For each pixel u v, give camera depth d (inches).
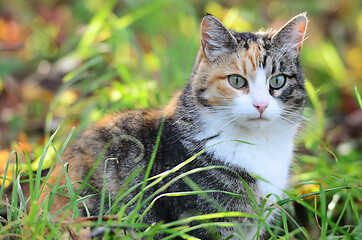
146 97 239.1
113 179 178.2
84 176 178.7
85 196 170.1
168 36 328.2
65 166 162.7
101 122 194.1
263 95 170.4
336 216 203.5
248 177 173.9
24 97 298.8
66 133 245.8
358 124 281.1
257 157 175.9
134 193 176.6
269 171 177.2
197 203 169.6
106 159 176.4
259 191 174.9
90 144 185.0
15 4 395.2
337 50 355.3
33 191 165.6
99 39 304.7
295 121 183.0
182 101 183.0
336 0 394.0
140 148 179.8
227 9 370.6
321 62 321.7
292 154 197.6
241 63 173.0
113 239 143.6
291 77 179.6
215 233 170.7
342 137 273.1
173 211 173.0
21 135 256.4
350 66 338.6
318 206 205.5
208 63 178.9
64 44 337.4
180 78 262.5
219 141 174.1
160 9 335.9
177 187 171.8
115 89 257.3
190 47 281.6
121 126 186.2
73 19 370.3
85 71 303.0
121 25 303.9
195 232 170.9
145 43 338.0
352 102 298.2
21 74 322.3
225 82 173.9
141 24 338.0
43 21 372.8
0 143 240.8
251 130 175.5
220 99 173.5
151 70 297.1
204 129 175.8
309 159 223.9
